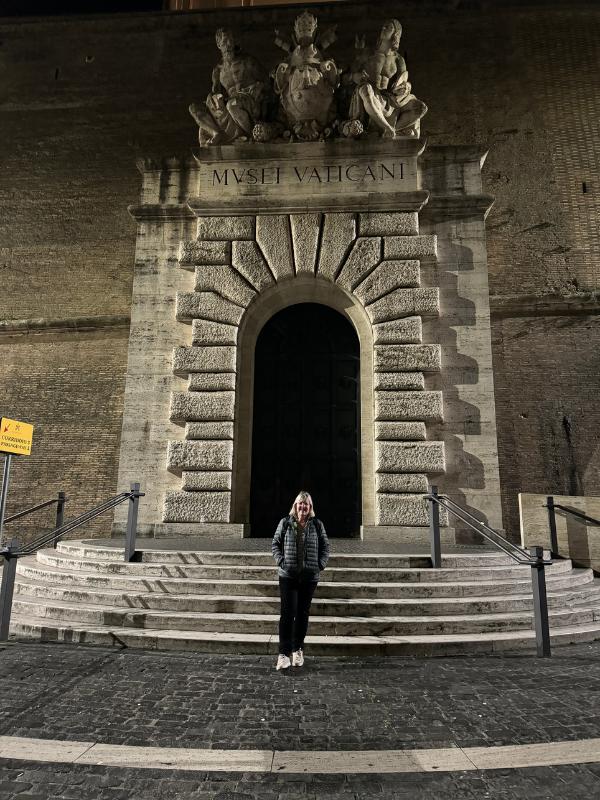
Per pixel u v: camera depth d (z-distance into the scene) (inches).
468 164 459.5
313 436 459.2
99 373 527.8
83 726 146.9
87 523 490.0
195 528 401.4
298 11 652.7
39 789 115.1
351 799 113.1
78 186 605.9
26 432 315.9
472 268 438.6
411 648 219.5
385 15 637.3
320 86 451.8
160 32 666.8
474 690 177.9
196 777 121.1
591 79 590.9
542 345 494.0
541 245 536.4
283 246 442.6
